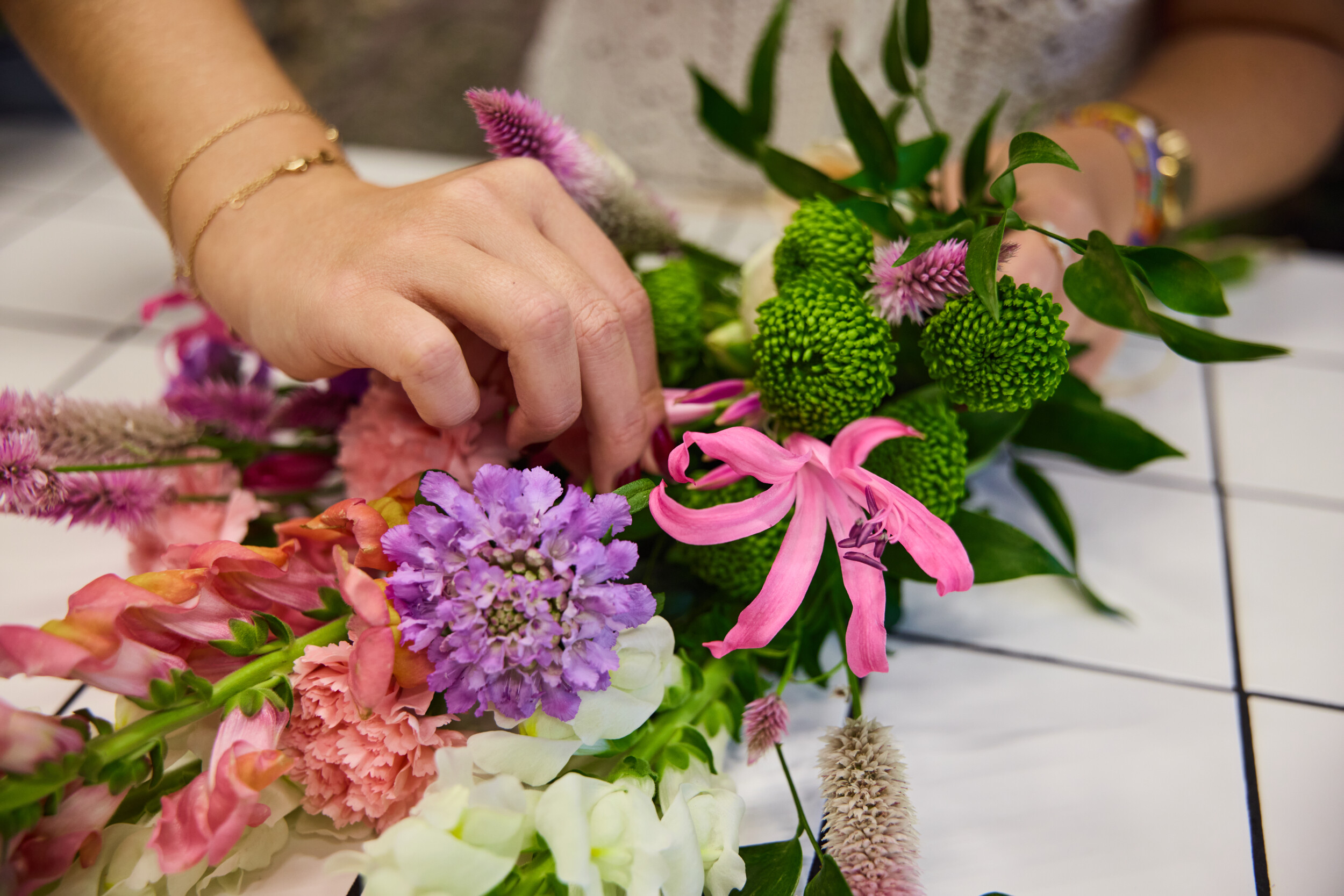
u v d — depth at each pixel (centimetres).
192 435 35
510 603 25
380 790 26
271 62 36
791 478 28
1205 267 27
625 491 28
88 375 46
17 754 23
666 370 36
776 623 27
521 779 26
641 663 27
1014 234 32
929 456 30
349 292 29
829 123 64
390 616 26
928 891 29
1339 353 49
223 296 33
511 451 31
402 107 101
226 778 25
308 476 36
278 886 28
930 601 37
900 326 31
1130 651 35
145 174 35
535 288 28
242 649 27
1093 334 39
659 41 66
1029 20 59
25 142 69
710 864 27
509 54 109
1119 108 45
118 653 25
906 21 35
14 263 54
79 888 26
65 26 34
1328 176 75
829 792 28
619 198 35
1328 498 41
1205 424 44
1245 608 36
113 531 39
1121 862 29
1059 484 42
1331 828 30
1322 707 33
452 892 24
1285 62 51
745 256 55
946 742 32
